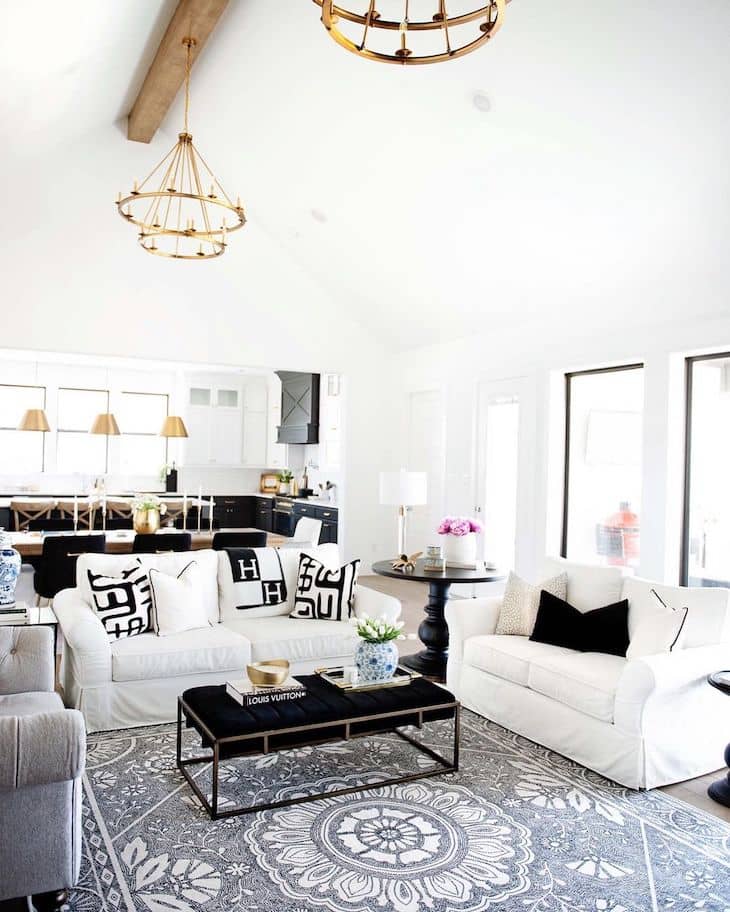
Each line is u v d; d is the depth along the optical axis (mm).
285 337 7660
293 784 3188
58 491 10148
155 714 3803
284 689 3131
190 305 7152
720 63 3352
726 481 4809
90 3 3551
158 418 10805
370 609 4430
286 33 4496
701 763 3369
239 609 4492
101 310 6762
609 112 3904
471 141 4641
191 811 2902
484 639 4145
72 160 6602
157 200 6883
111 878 2424
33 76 4121
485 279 6047
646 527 5152
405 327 7652
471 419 7074
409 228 5918
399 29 2193
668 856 2650
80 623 3664
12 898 2199
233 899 2328
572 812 2973
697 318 4770
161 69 5152
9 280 6434
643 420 5188
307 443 10117
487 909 2309
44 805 2174
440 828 2822
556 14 3498
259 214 7133
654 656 3252
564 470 6105
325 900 2336
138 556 4297
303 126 5367
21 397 9930
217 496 11164
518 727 3818
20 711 2711
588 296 5523
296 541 6082
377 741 3721
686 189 4137
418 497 4980
